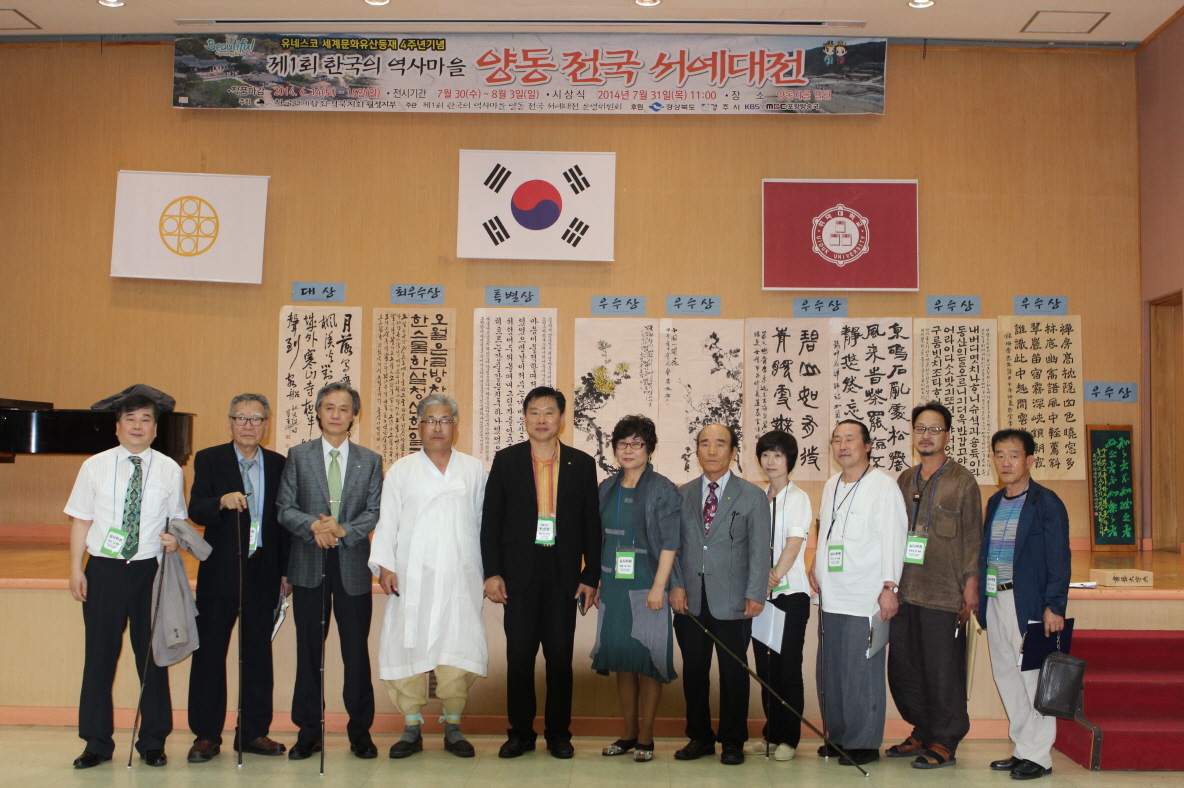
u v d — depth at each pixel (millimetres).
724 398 6426
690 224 6543
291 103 6516
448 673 3754
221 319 6562
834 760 3795
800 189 6480
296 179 6605
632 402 6441
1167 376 6477
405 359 6500
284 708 4344
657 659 3688
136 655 3588
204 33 6551
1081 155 6570
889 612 3682
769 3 6031
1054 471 6395
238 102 6516
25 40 6680
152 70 6695
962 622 3752
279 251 6586
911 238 6445
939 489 3828
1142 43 6520
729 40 6465
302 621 3660
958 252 6512
